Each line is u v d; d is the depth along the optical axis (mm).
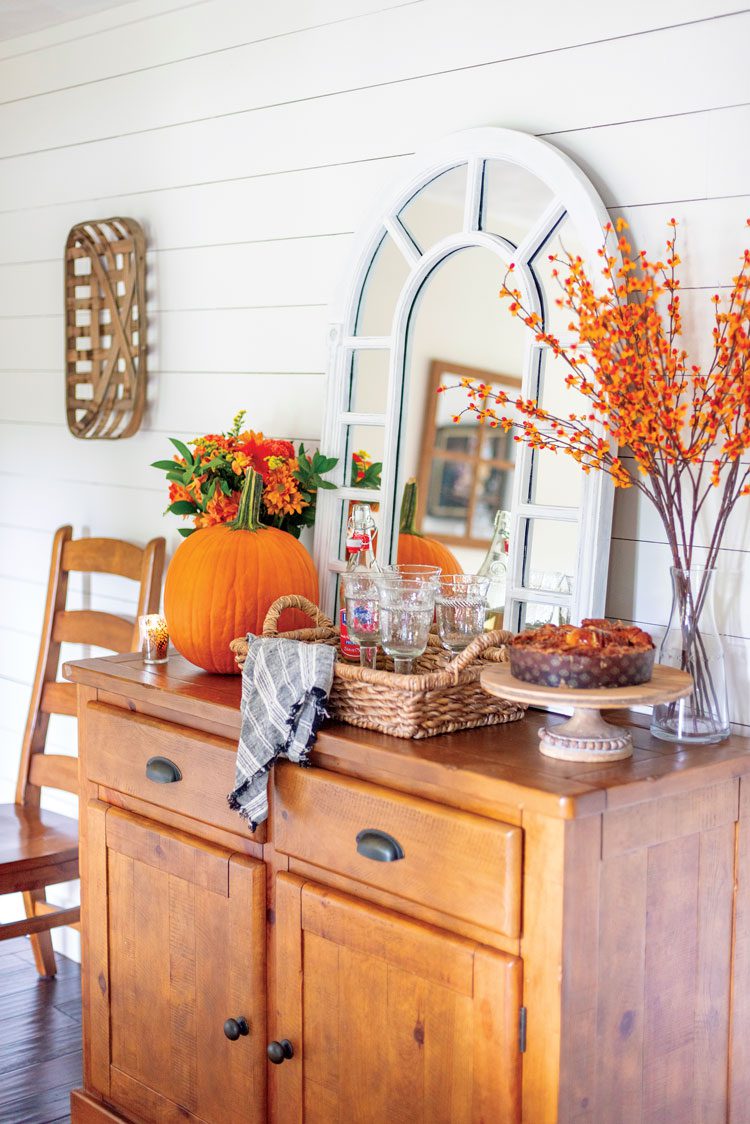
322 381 2418
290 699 1722
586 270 1882
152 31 2738
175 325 2740
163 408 2785
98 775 2184
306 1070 1784
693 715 1682
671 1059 1600
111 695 2178
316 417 2438
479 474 2068
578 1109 1466
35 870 2537
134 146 2809
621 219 1833
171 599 2145
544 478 1968
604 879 1470
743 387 1658
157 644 2248
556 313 1953
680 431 1835
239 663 1902
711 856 1621
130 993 2129
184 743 1973
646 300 1769
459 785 1516
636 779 1479
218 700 1917
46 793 3176
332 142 2363
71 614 2908
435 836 1557
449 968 1541
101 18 2869
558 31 1966
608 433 1872
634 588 1913
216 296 2635
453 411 2115
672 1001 1590
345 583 1881
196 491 2271
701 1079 1649
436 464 2150
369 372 2277
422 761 1564
